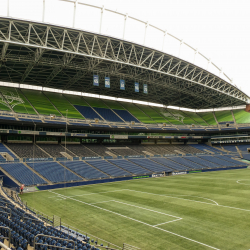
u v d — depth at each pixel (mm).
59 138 65688
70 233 19125
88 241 16922
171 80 65000
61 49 39781
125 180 52656
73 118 64000
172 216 24234
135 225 21594
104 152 66812
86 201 31391
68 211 26469
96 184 47156
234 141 92500
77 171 51125
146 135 78625
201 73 60625
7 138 56250
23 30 39906
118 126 70250
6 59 43812
